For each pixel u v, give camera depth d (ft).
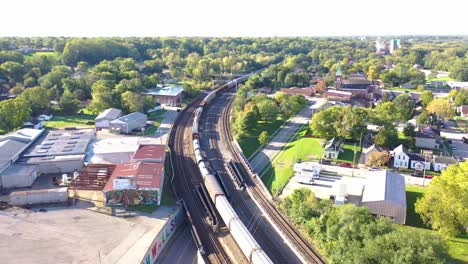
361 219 199.41
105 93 482.28
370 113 392.68
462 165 258.16
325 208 228.02
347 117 374.84
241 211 254.88
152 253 205.67
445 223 214.28
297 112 509.35
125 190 251.39
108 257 198.80
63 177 281.95
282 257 204.54
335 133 378.94
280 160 346.95
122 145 342.85
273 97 539.29
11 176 274.57
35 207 249.55
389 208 236.63
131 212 245.45
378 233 188.24
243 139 396.16
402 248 169.27
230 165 324.60
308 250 208.74
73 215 240.12
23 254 199.31
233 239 219.41
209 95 590.14
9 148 308.60
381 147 369.91
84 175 279.08
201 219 242.58
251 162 346.74
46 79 571.69
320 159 343.46
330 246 201.16
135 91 538.06
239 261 199.00
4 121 394.73
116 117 431.02
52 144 338.54
